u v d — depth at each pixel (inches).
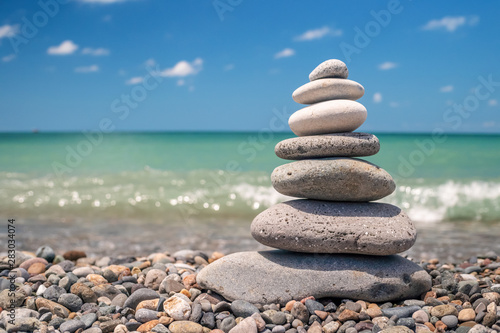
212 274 26.1
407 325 23.1
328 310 24.5
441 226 46.6
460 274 30.0
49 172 82.8
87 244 39.1
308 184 25.9
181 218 50.9
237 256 26.7
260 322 23.3
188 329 23.0
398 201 57.1
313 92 26.8
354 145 26.0
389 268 25.9
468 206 54.2
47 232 42.8
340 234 25.4
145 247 38.3
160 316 24.2
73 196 60.1
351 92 26.7
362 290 25.4
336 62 26.8
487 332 22.5
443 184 63.4
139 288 27.6
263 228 26.1
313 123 26.5
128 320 24.2
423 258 35.3
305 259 26.1
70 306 25.3
